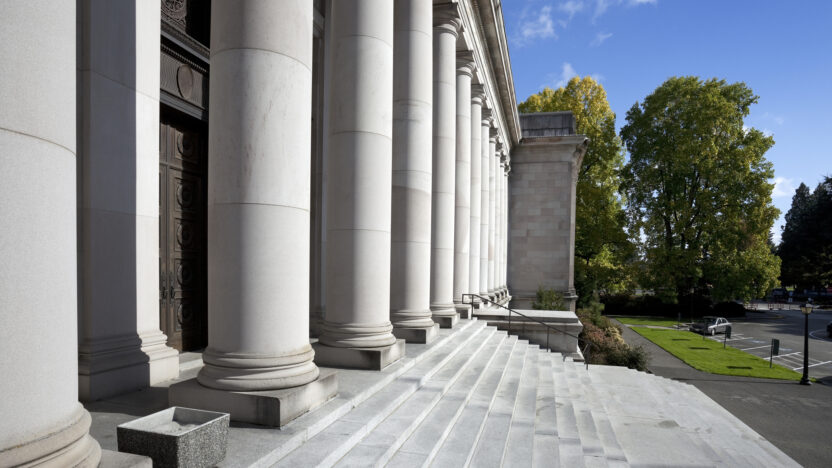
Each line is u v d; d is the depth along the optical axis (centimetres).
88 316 864
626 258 7406
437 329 1820
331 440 748
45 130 388
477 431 1005
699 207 7294
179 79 1220
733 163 7050
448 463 842
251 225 763
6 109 361
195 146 1335
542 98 7606
